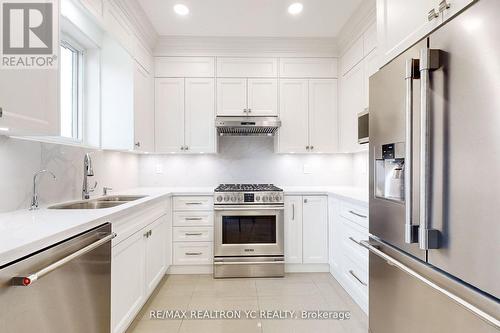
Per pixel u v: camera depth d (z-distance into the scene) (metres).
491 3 0.78
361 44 2.72
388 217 1.31
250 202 2.91
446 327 0.96
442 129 0.94
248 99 3.27
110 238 1.43
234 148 3.57
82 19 2.06
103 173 2.66
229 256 2.91
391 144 1.28
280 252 2.93
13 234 1.05
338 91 3.32
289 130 3.30
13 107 1.16
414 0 1.21
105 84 2.49
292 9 2.64
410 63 1.07
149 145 3.06
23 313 0.92
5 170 1.55
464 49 0.86
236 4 2.55
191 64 3.25
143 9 2.62
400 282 1.23
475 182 0.82
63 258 1.07
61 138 1.95
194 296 2.46
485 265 0.79
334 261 2.83
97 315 1.38
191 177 3.54
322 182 3.58
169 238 2.93
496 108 0.76
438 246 0.96
